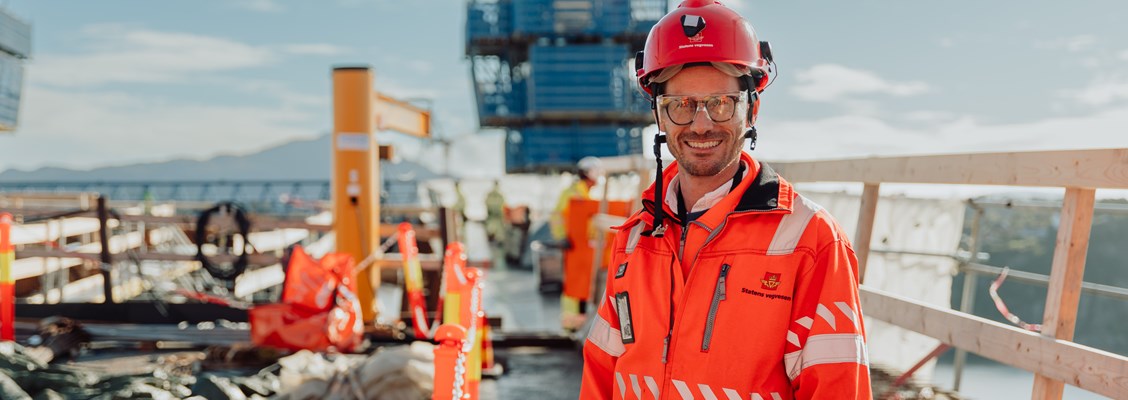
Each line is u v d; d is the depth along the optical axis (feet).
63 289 32.53
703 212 5.34
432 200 62.34
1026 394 23.32
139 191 73.41
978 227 16.72
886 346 17.16
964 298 16.67
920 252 16.81
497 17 524.52
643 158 18.19
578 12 513.45
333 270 20.66
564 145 529.04
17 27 261.44
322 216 48.34
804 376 4.82
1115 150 6.69
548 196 83.30
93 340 21.21
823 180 12.72
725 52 5.07
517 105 534.37
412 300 21.71
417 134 31.63
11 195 42.78
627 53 528.63
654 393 5.28
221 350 19.43
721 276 5.06
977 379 25.72
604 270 22.03
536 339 22.31
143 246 38.17
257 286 36.73
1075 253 7.41
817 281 4.88
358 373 15.37
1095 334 37.60
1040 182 7.64
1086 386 6.89
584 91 519.60
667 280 5.36
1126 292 13.03
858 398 4.67
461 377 8.78
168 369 18.48
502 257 59.16
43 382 14.21
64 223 34.50
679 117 5.20
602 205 23.72
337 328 20.10
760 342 4.90
